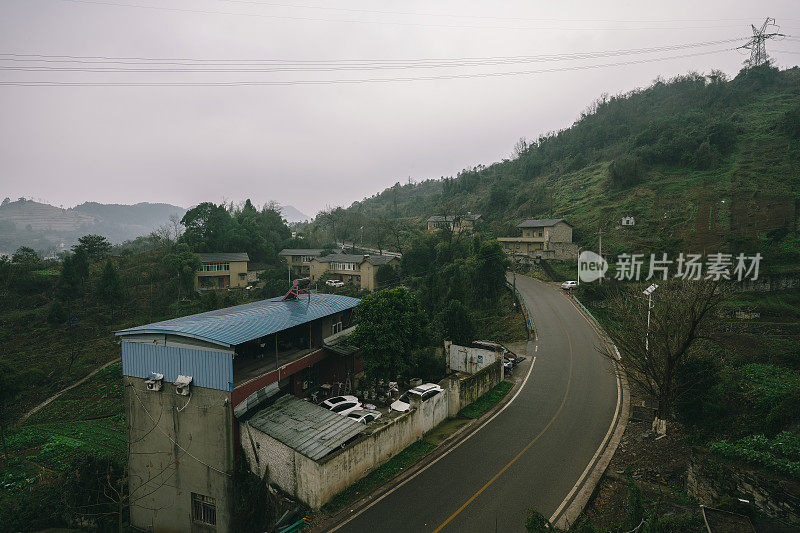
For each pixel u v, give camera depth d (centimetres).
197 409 1803
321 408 1886
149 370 1906
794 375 2138
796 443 1398
